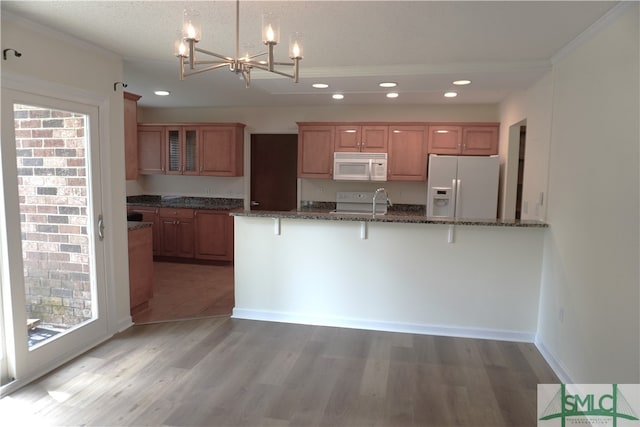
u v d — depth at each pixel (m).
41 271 2.78
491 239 3.37
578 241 2.59
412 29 2.60
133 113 3.82
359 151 5.59
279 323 3.72
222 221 5.80
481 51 3.03
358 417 2.31
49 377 2.69
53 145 2.80
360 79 3.72
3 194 2.45
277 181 6.39
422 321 3.53
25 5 2.28
